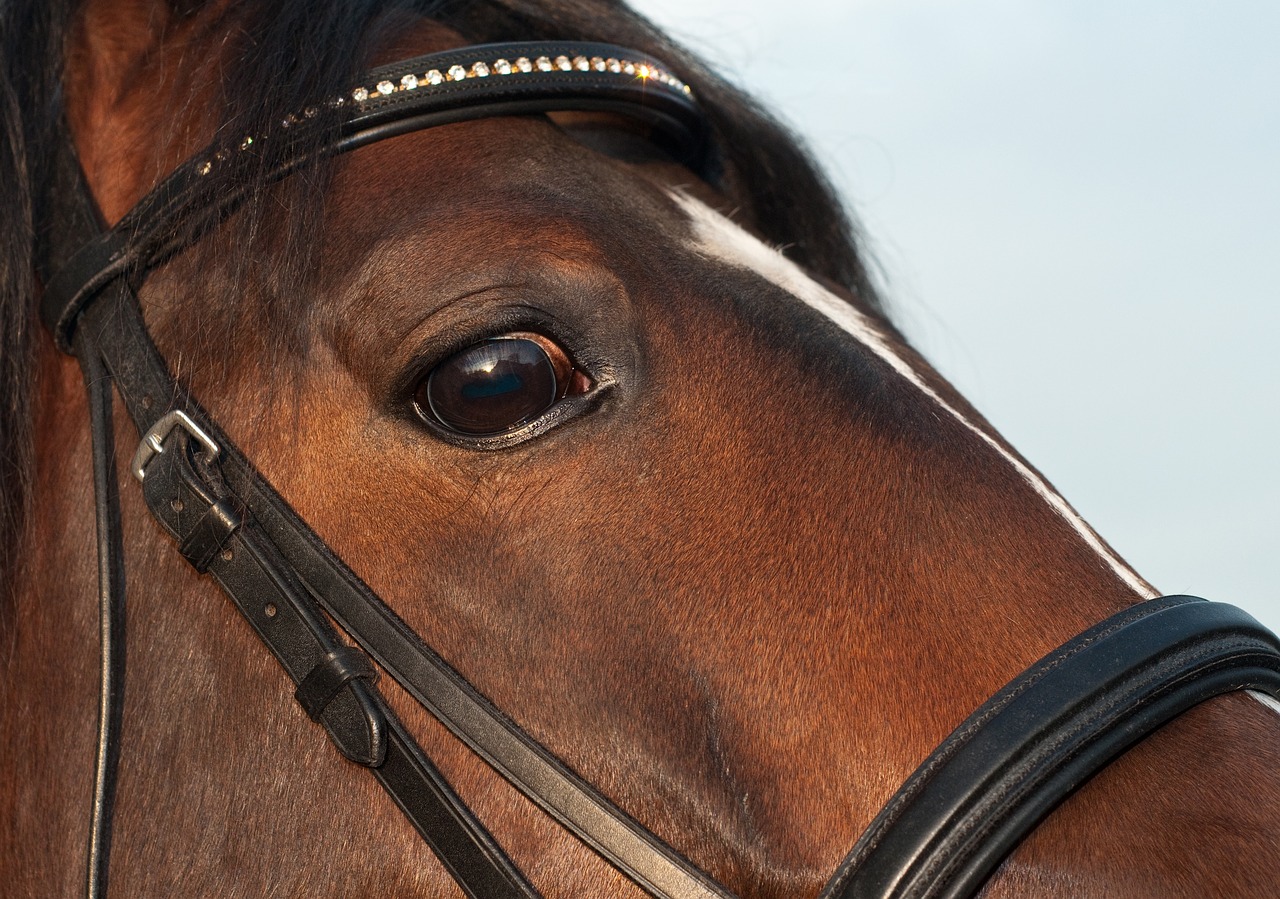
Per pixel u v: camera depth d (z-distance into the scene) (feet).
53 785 4.22
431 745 3.86
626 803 3.68
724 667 3.68
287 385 4.03
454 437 3.89
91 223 4.36
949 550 3.77
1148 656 3.59
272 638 3.93
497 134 4.38
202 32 4.70
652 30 5.90
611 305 3.97
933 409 4.18
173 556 4.15
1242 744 3.50
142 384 4.16
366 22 4.56
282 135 4.12
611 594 3.77
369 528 3.92
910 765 3.51
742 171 6.01
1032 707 3.49
